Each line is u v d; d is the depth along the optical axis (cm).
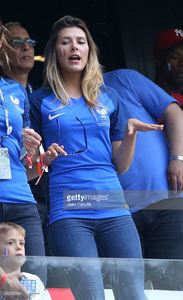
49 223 1573
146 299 1437
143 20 2467
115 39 2475
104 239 1551
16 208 1509
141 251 1578
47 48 1677
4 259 1374
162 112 1820
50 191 1591
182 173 1762
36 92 1652
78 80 1658
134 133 1606
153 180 1752
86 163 1592
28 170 1590
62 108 1620
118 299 1428
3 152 1523
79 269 1411
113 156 1645
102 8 2492
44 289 1380
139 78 1845
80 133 1608
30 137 1528
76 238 1528
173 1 2489
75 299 1399
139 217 1670
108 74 1858
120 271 1434
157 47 2036
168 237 1673
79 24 1670
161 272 1450
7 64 1809
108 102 1658
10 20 2498
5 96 1564
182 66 2005
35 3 2502
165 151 1794
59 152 1534
